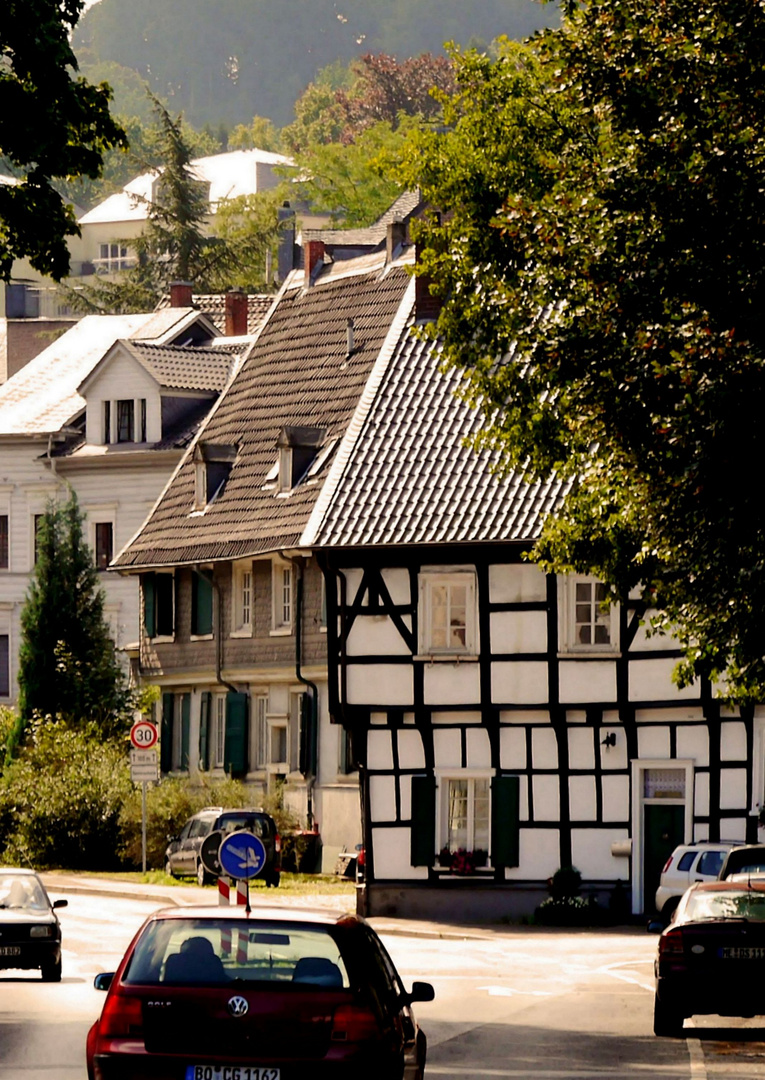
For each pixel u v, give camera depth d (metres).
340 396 177.38
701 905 74.88
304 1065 45.44
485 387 89.56
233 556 170.62
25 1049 67.31
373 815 138.50
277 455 177.38
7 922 92.19
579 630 133.62
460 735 136.75
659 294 65.88
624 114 69.00
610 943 117.94
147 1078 45.69
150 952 47.03
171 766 184.62
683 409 63.41
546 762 134.38
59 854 172.25
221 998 45.91
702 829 129.88
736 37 66.06
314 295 194.12
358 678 139.00
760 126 66.88
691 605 76.88
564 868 133.12
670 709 131.00
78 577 184.62
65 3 81.38
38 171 81.38
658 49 68.31
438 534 135.62
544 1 74.25
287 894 146.50
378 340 180.25
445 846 137.12
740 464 62.75
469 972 100.12
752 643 73.62
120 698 183.75
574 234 68.62
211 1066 45.59
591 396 68.06
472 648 136.25
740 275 64.81
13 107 79.62
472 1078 61.53
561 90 72.56
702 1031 77.00
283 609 170.25
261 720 173.62
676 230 65.94
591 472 79.88
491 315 88.94
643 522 73.94
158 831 167.38
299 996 45.94
